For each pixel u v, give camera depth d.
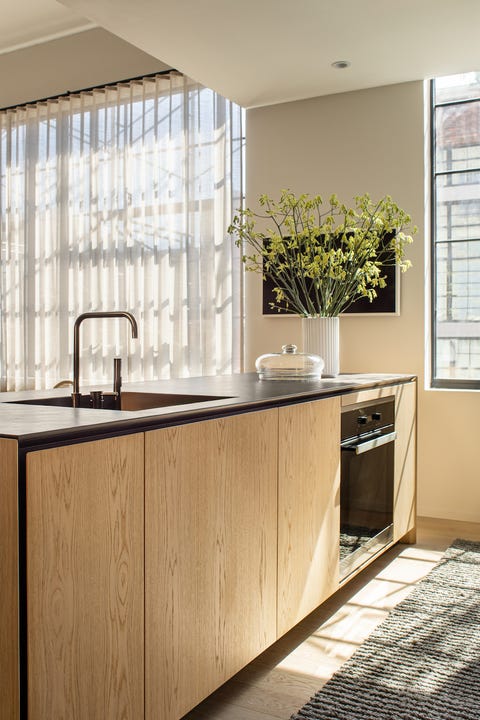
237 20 3.39
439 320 4.35
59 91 5.68
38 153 5.77
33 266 5.76
